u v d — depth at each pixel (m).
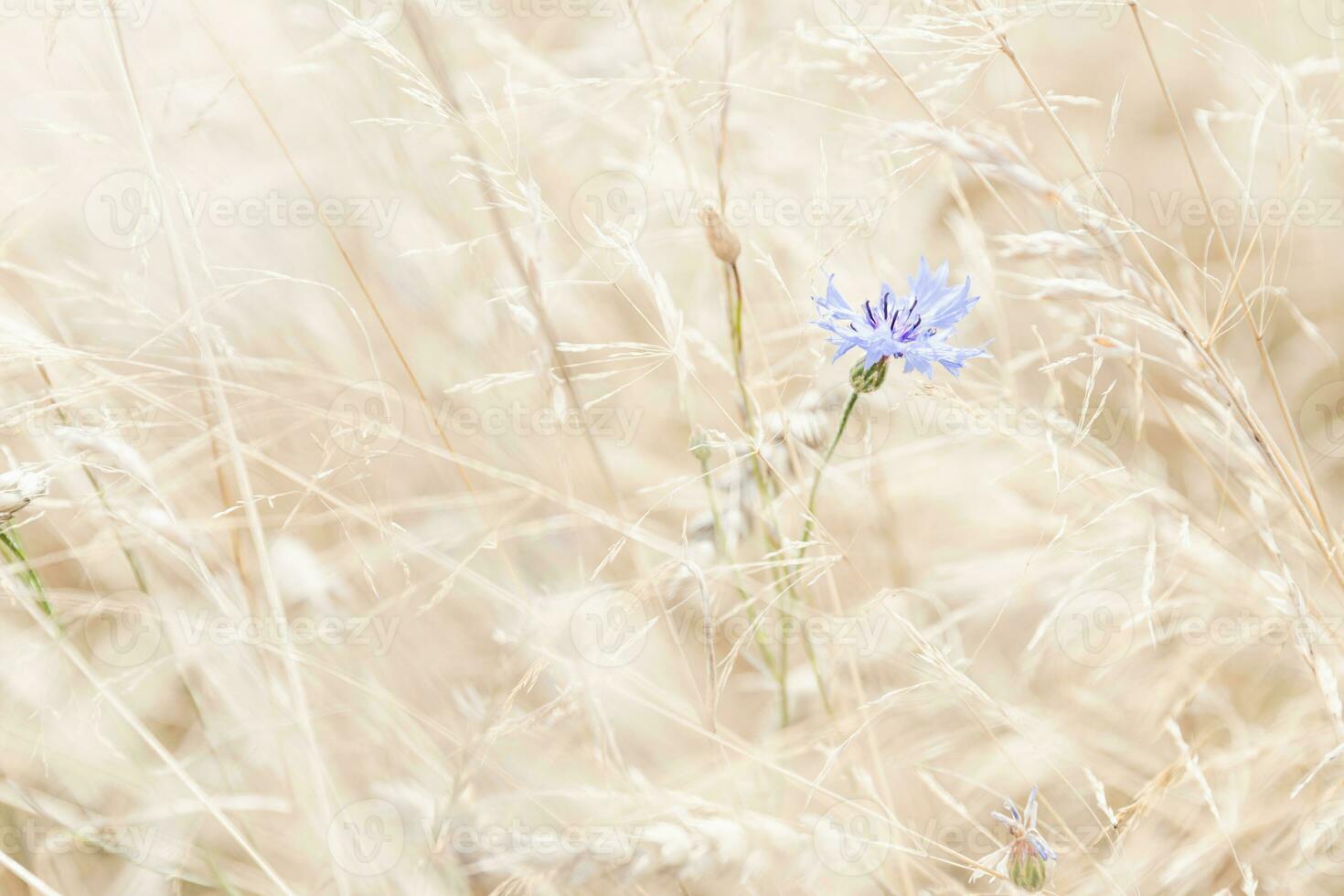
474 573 0.98
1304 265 1.09
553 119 1.07
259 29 1.06
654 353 0.99
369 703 0.99
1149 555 0.97
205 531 1.00
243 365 1.01
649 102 1.02
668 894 0.95
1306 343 1.08
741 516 0.99
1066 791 0.99
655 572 0.97
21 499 0.95
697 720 0.99
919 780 0.99
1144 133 1.12
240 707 0.99
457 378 1.05
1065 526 0.99
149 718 1.00
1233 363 1.08
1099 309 0.99
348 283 1.06
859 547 1.04
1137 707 1.01
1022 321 1.10
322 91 1.06
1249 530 1.02
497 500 1.02
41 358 0.97
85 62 1.04
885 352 0.95
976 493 1.05
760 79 1.06
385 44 0.99
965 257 1.04
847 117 1.07
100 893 0.98
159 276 1.03
